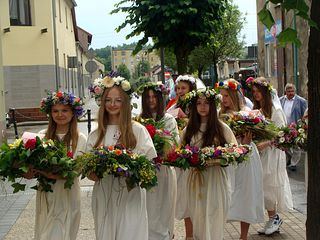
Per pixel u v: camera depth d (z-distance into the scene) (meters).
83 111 5.38
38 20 27.56
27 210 8.40
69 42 38.56
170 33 9.34
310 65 3.68
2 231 7.21
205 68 33.03
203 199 5.66
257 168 6.22
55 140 5.15
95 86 5.14
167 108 7.31
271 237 6.62
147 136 5.06
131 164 4.66
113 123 5.10
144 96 6.22
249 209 6.16
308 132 3.78
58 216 5.10
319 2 3.58
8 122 23.64
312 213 3.81
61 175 4.87
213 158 5.41
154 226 5.95
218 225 5.62
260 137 6.25
